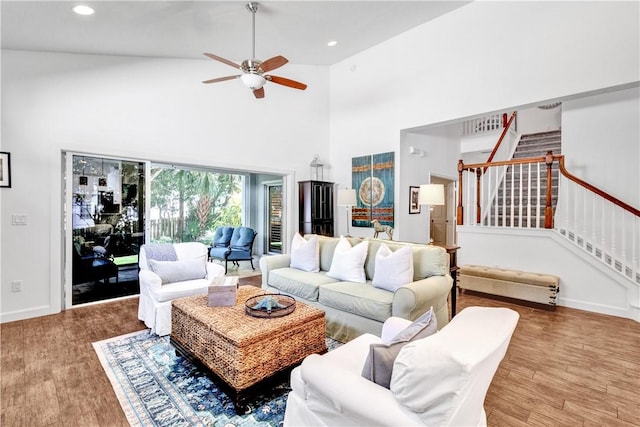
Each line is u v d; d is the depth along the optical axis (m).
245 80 3.13
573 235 4.27
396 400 1.16
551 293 3.93
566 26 3.54
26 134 3.42
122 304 3.94
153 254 3.40
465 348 1.07
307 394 1.47
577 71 3.47
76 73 3.72
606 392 2.17
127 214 4.22
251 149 5.36
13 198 3.37
